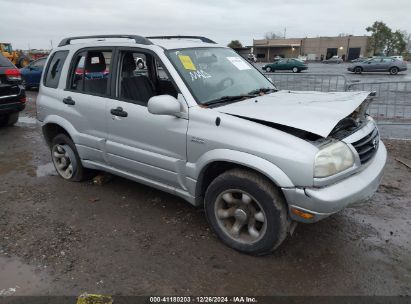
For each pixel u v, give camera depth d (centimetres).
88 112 441
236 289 296
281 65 3712
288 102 355
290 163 289
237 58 455
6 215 420
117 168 441
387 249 346
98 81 447
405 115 737
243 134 313
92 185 502
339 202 290
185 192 373
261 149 301
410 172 532
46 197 466
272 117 311
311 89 756
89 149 454
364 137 335
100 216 415
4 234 379
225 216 346
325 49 8550
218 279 307
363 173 324
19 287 300
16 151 675
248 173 319
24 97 827
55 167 529
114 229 387
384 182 498
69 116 467
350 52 8356
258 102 360
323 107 328
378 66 3073
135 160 402
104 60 458
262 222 321
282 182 292
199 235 373
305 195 288
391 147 646
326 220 399
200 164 341
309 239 363
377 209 424
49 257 339
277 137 298
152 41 419
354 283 300
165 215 415
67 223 400
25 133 813
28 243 362
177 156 363
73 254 343
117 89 417
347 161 306
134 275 313
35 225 396
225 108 342
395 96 725
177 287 299
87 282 305
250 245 331
